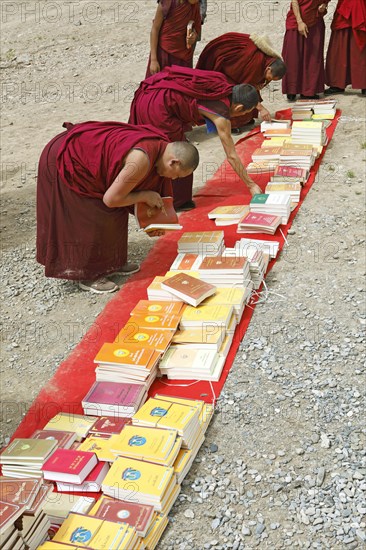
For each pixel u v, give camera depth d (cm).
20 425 389
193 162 487
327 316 480
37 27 1546
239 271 477
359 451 362
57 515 320
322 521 321
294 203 648
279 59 709
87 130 484
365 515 324
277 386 412
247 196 678
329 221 621
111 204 477
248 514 328
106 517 309
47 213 512
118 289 530
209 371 409
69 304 518
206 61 724
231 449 368
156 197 496
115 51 1334
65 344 468
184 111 582
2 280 561
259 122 901
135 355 401
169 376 416
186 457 349
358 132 832
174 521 327
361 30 910
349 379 416
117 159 467
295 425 383
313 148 744
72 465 334
